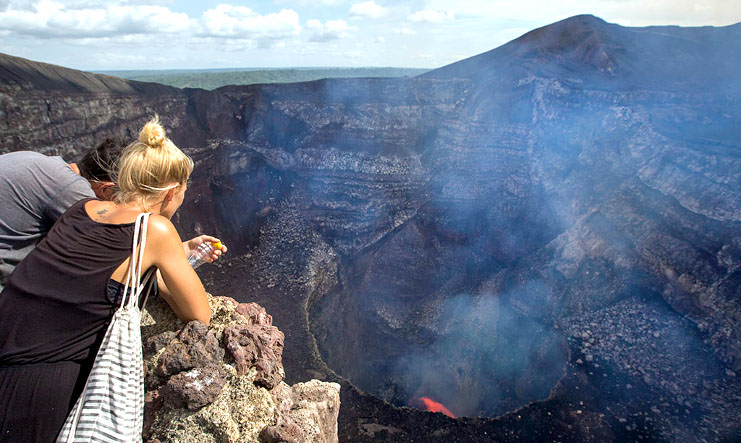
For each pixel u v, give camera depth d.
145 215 2.11
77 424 1.88
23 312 1.84
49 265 1.90
